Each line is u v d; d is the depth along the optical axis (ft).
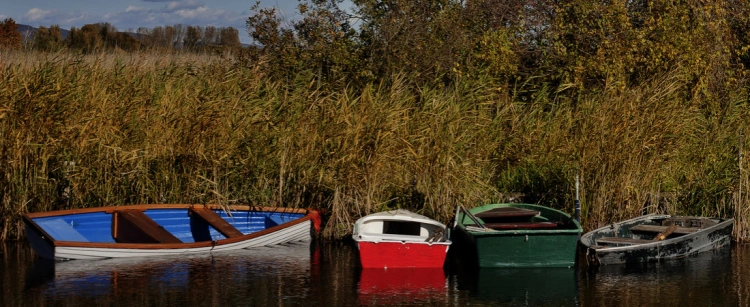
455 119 53.16
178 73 60.85
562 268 43.78
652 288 39.68
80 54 59.26
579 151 53.57
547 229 46.44
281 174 51.34
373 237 43.32
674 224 49.52
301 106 54.85
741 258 46.52
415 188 51.34
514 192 56.24
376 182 50.31
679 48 65.87
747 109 66.54
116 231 47.16
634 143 52.06
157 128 51.13
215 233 50.88
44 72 51.39
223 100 53.26
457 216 48.37
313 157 51.85
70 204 49.65
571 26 68.18
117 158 49.70
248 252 47.34
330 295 38.09
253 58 67.21
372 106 52.06
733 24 79.25
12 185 48.57
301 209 51.13
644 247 44.93
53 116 48.80
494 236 43.32
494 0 74.69
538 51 70.38
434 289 39.45
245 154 51.96
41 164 49.03
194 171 50.75
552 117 61.62
